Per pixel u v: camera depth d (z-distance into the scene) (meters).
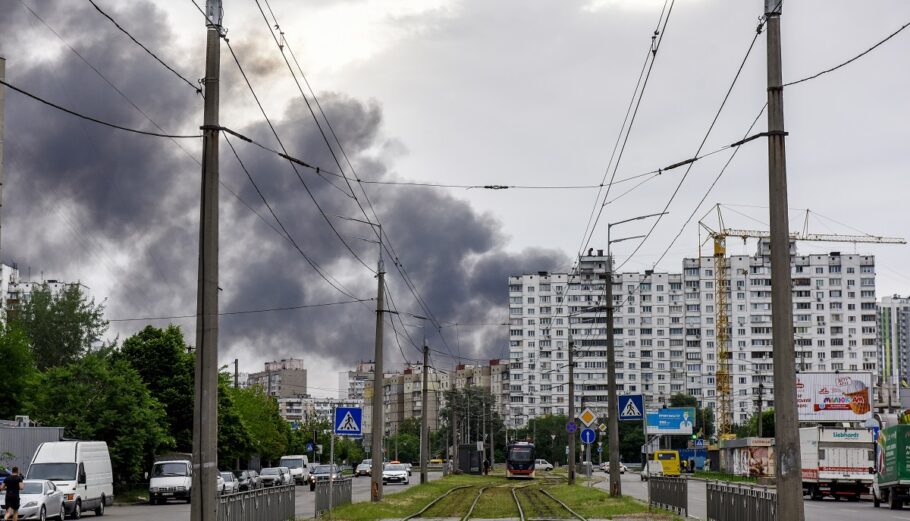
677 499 37.72
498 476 115.12
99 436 59.03
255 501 28.47
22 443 53.50
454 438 118.88
